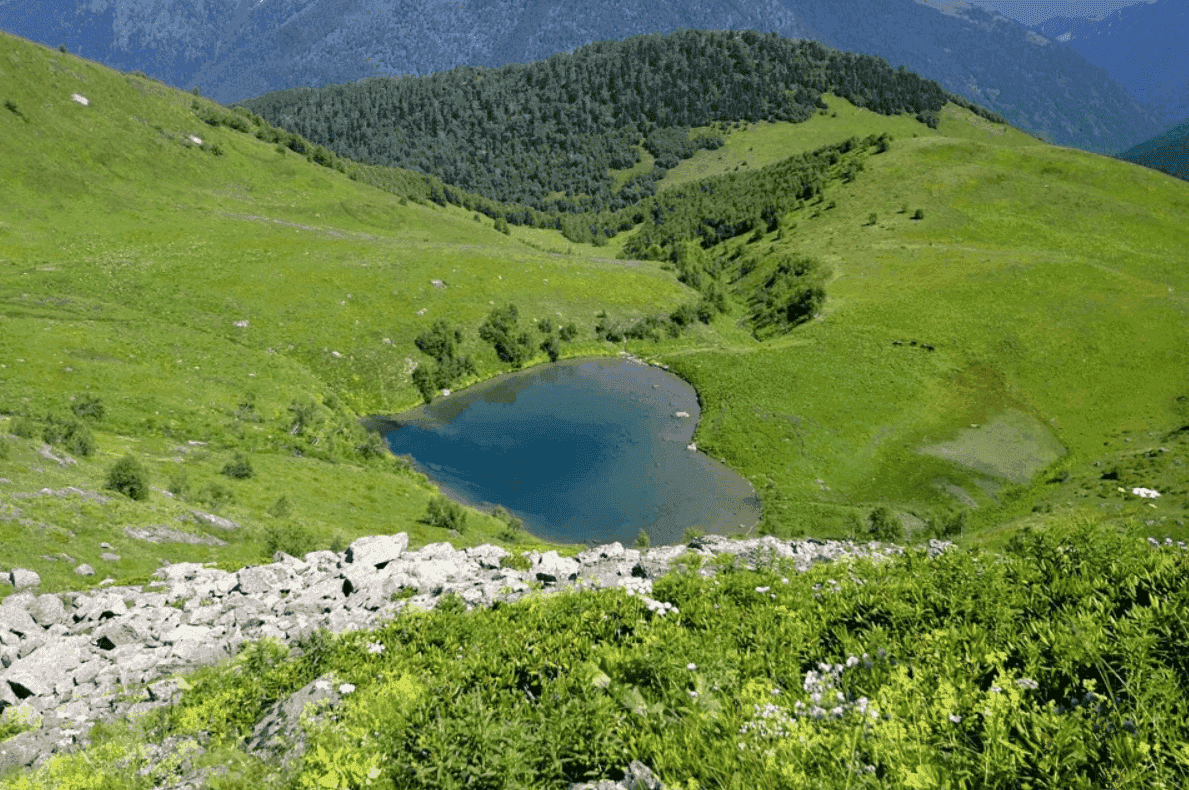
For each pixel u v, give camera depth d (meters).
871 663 9.64
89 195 163.75
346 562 27.03
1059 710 7.63
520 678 11.51
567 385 134.50
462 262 161.62
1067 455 100.88
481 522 76.94
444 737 8.51
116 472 48.62
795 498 91.88
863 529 77.69
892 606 11.26
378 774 8.38
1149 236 183.25
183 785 9.88
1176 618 8.47
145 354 98.12
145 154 193.88
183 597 25.11
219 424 84.88
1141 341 127.75
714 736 8.09
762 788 6.85
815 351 134.75
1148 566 10.51
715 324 166.38
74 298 118.31
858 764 6.97
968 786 6.50
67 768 10.98
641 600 14.62
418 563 24.36
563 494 94.94
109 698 15.38
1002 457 100.19
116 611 22.62
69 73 199.25
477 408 124.12
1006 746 6.57
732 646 11.34
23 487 41.62
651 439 112.19
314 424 94.94
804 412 112.25
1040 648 8.70
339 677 12.96
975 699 7.79
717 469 102.06
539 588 20.77
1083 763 6.52
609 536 84.56
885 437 105.62
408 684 11.24
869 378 121.69
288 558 28.25
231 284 136.50
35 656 17.70
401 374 127.25
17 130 169.88
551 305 156.12
